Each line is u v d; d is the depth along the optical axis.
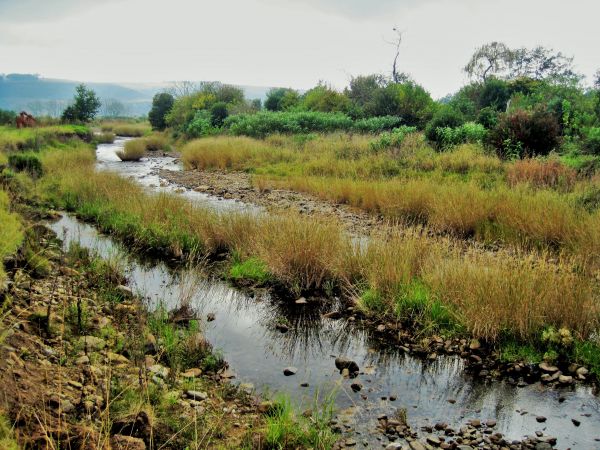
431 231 9.04
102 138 34.31
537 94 24.19
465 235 9.06
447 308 5.44
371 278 6.12
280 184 14.41
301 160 18.02
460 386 4.34
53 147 21.42
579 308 4.96
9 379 3.29
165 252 8.11
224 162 18.95
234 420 3.70
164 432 3.30
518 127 14.96
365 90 33.78
